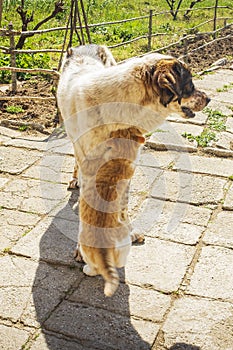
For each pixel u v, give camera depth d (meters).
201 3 21.17
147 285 4.49
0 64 10.20
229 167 6.70
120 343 3.88
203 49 13.51
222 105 9.01
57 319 4.09
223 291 4.45
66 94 4.75
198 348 3.85
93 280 4.55
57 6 11.78
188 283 4.54
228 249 5.02
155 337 3.94
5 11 15.97
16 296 4.32
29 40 13.07
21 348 3.80
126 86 4.09
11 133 7.47
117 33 14.51
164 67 4.09
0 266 4.68
